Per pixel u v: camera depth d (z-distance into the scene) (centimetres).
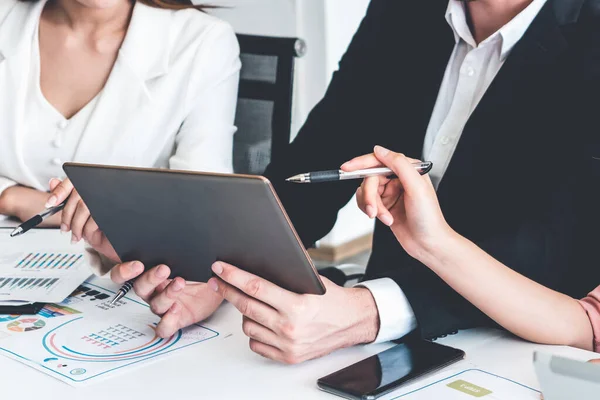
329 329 99
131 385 92
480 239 129
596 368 76
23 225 120
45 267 131
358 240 375
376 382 91
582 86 121
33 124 179
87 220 120
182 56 181
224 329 110
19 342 104
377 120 157
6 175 181
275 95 182
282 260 91
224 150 180
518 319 104
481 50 137
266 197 83
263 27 344
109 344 104
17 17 184
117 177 93
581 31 125
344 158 161
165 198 92
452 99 145
